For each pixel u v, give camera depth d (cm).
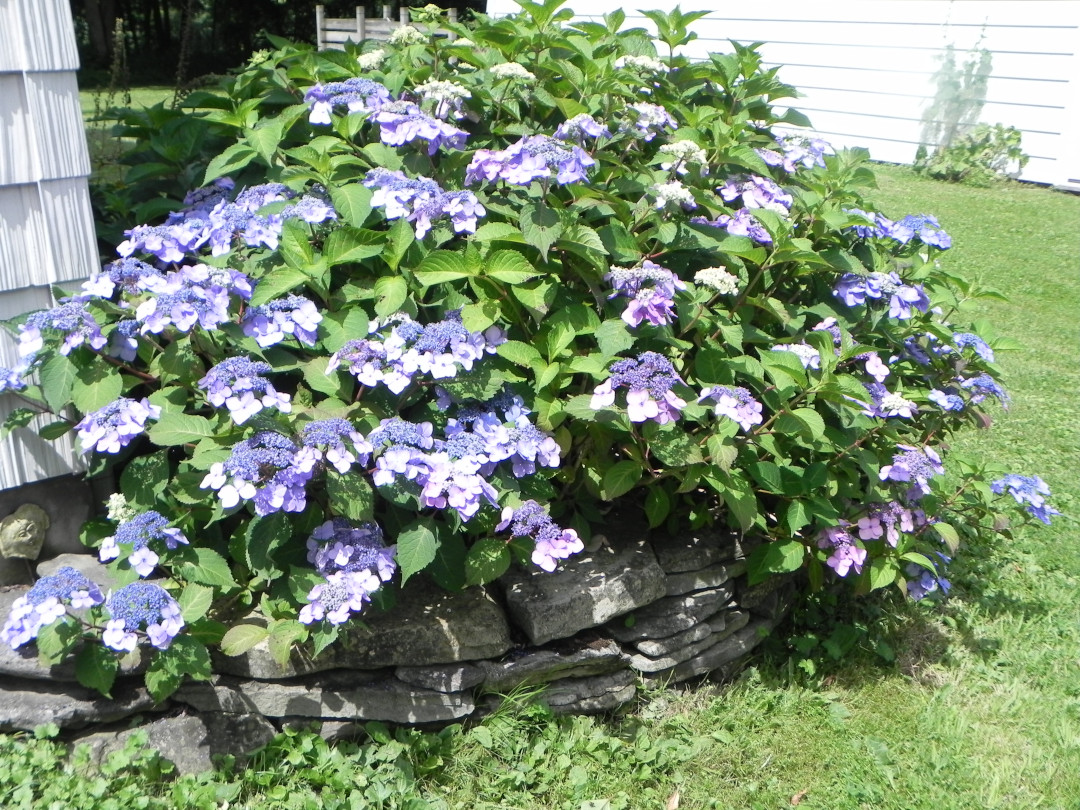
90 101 995
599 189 286
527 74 298
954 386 345
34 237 256
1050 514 327
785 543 282
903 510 294
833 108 1188
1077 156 1004
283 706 244
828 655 313
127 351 247
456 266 254
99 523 271
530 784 250
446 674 250
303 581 235
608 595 265
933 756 274
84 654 230
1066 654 329
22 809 219
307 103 302
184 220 302
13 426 250
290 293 261
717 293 281
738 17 1239
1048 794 265
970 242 816
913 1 1086
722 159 311
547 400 259
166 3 2239
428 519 240
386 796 234
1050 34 1001
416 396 255
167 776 236
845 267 304
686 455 251
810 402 273
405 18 1170
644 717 277
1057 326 649
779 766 269
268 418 233
